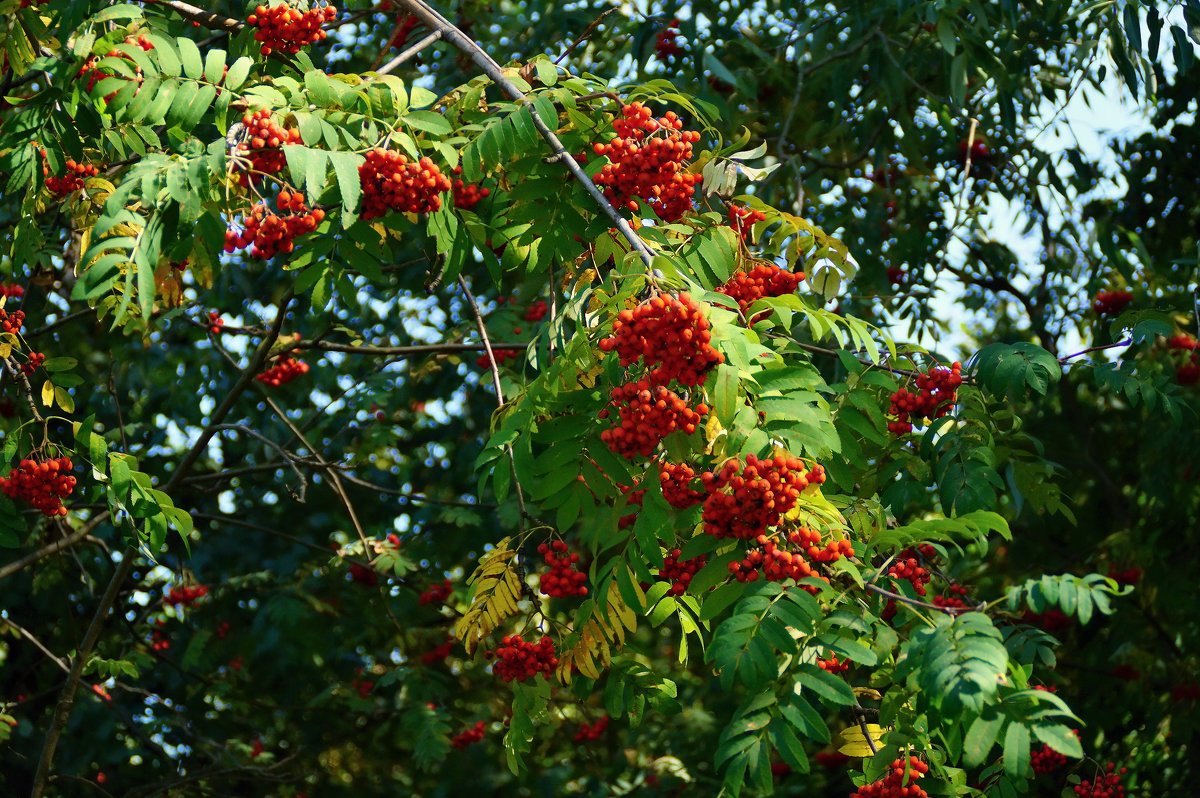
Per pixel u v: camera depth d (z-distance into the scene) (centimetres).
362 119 405
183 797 881
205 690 1013
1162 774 893
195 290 895
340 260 464
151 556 472
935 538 365
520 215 440
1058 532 986
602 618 430
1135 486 945
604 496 396
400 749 1141
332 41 815
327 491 1032
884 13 723
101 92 380
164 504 469
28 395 511
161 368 951
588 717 1062
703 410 365
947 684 299
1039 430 946
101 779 960
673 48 796
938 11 656
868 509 438
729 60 829
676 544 405
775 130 841
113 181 569
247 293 919
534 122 430
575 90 444
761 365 364
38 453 516
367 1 790
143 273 351
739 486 340
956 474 492
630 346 346
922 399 492
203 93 385
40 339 830
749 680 318
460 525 866
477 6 836
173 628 1034
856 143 824
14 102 467
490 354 538
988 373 464
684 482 368
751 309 418
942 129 813
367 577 975
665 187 421
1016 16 641
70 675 606
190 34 665
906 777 365
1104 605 310
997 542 899
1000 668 299
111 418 954
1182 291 841
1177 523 912
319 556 1005
